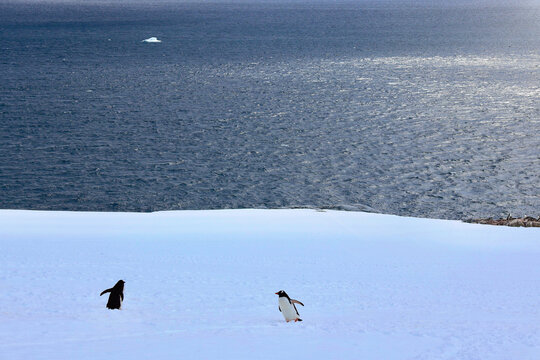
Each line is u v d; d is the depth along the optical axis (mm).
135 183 61719
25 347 9555
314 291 16016
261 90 122062
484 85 127312
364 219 32094
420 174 65875
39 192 57531
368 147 77938
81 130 85125
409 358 8969
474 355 9117
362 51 194625
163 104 106438
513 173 65875
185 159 71562
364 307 14086
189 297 14891
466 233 28828
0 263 19031
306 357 8977
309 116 97688
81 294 14852
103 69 151750
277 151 76000
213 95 116312
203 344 9883
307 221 31297
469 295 15609
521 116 96375
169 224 29969
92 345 9766
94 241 24609
